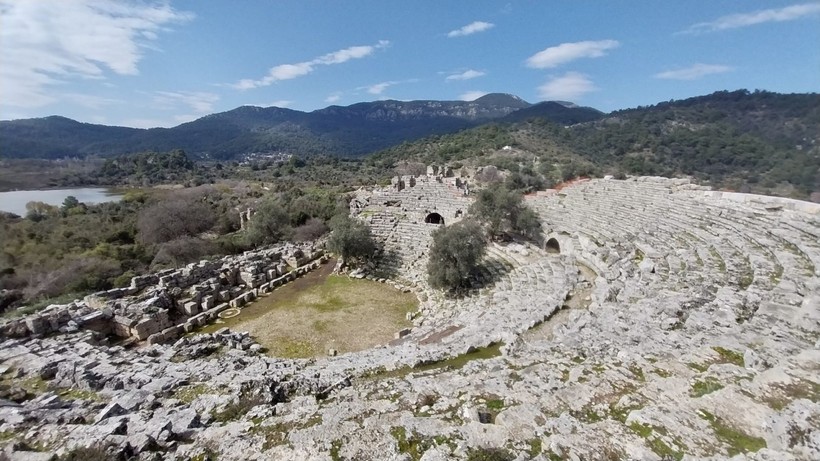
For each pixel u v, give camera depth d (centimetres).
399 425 1119
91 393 1739
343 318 3556
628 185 5375
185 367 2123
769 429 873
